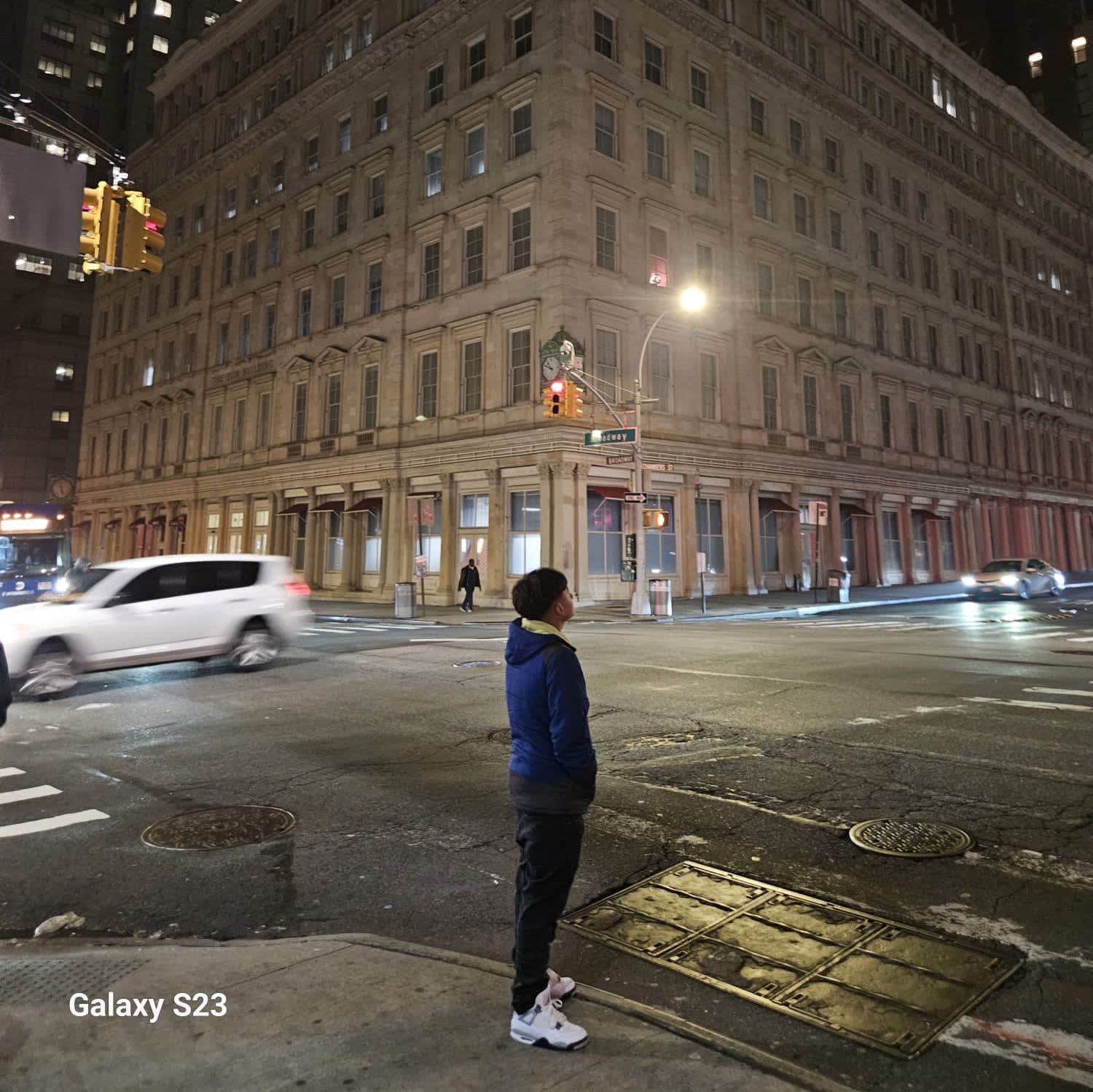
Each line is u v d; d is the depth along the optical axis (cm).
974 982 338
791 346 3609
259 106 4409
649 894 439
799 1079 260
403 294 3416
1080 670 1216
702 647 1605
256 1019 299
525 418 2917
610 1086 256
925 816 560
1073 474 5466
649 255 3111
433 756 761
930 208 4572
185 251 4722
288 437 3894
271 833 552
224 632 1298
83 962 352
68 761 760
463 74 3303
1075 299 5772
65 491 3659
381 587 3391
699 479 3194
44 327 7062
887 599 3153
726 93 3469
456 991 321
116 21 7969
